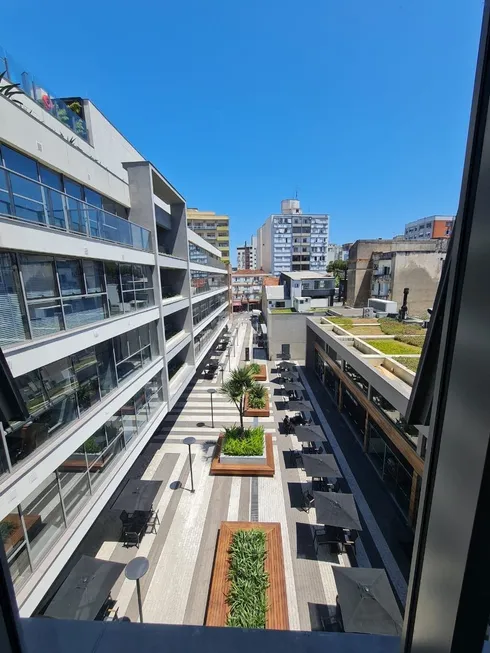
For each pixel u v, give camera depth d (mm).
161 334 13125
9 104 6934
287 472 12531
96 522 10141
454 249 837
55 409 6809
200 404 19234
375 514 10312
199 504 10852
